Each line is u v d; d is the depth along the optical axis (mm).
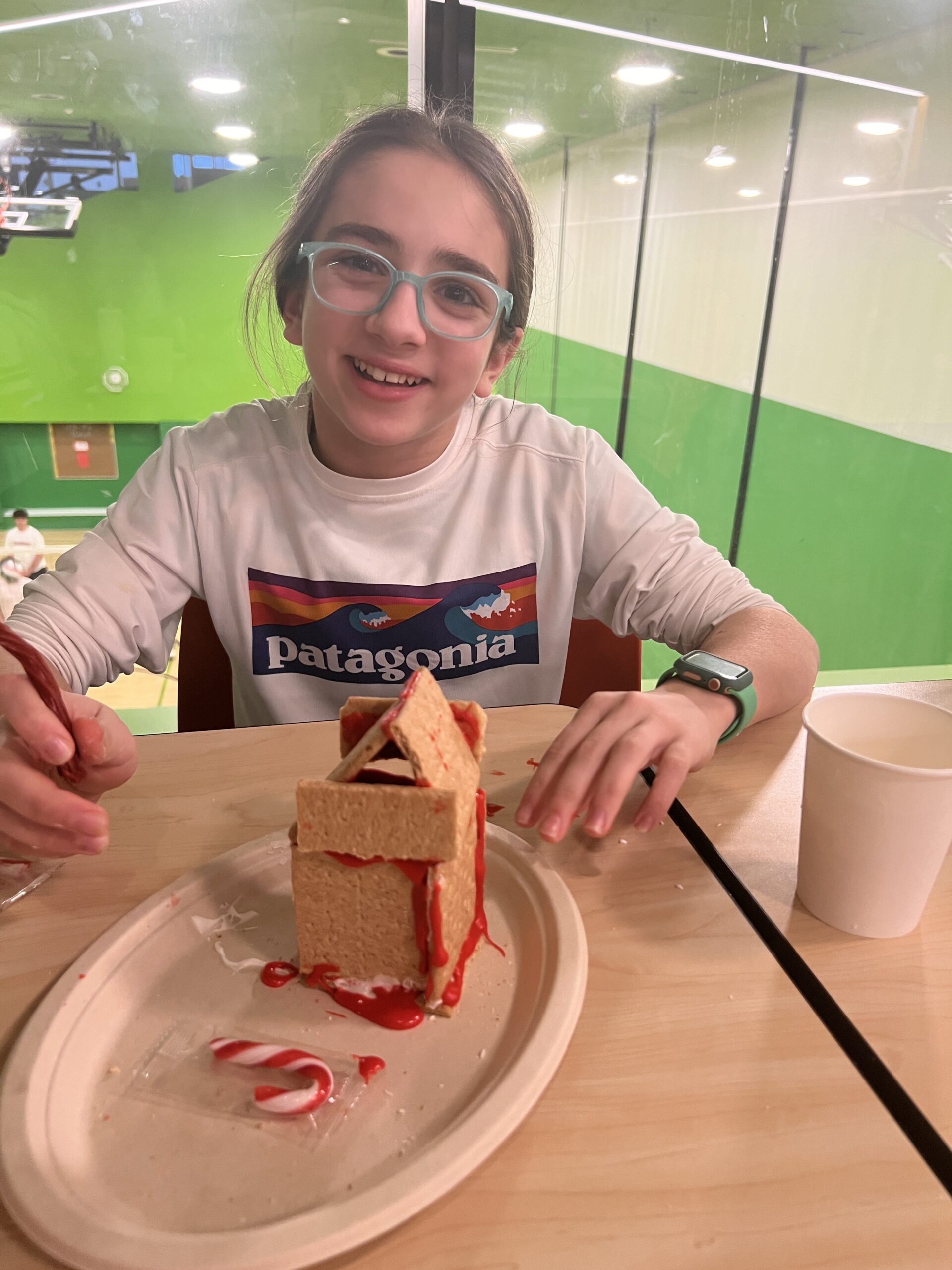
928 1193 422
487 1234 404
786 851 705
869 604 3492
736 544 4000
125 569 1102
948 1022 532
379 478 1152
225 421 1228
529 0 2734
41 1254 396
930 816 554
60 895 645
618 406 4086
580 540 1202
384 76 2762
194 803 761
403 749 521
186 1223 412
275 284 1124
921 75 2809
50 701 643
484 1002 558
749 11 2979
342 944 553
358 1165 443
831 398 3404
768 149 3299
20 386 3316
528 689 1252
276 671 1201
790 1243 398
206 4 2688
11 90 2838
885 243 3062
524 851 673
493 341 1049
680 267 3762
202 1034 533
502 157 1034
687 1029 523
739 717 837
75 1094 485
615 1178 430
